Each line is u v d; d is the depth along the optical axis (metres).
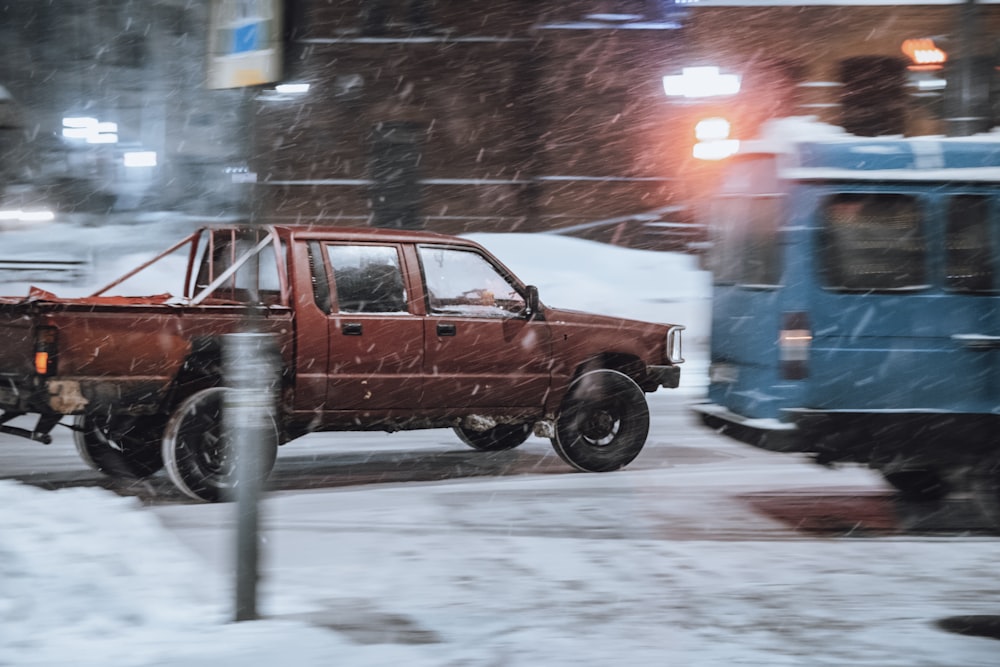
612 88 25.52
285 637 5.62
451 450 12.30
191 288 10.55
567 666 5.42
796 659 5.57
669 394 16.64
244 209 5.83
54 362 8.70
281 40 5.50
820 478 10.68
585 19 25.44
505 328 10.46
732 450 12.27
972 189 8.70
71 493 7.74
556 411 10.73
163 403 9.20
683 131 25.22
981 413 8.64
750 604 6.55
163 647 5.42
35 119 30.61
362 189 25.64
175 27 30.95
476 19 25.53
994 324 8.70
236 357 5.87
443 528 8.42
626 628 6.06
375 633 5.83
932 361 8.67
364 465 11.26
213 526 8.31
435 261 10.44
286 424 9.70
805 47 24.03
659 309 21.48
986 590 6.89
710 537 8.24
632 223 25.12
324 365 9.70
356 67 25.50
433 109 25.64
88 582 6.15
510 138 25.72
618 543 8.01
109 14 31.00
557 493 9.83
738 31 24.25
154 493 9.68
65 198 29.77
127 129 30.33
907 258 8.70
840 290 8.65
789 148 8.81
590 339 10.85
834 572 7.29
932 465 8.70
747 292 9.25
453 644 5.69
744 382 9.28
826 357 8.65
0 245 23.31
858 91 24.08
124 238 24.09
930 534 8.47
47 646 5.39
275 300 9.88
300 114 25.44
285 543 7.89
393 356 9.97
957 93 16.70
